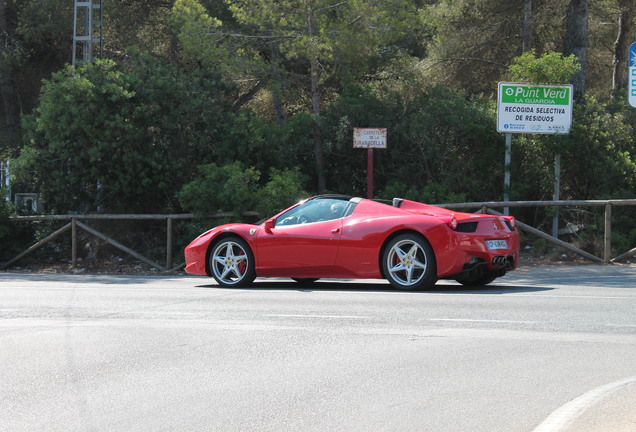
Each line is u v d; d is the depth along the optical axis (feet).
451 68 99.86
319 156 71.31
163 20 98.27
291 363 22.02
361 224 39.06
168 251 61.93
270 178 69.87
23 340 25.80
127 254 68.64
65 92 65.16
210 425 16.51
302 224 40.70
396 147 70.44
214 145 69.00
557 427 15.28
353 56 71.41
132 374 21.08
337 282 45.70
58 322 29.48
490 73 102.32
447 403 17.79
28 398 18.86
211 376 20.74
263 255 41.11
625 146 67.77
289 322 28.53
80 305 34.40
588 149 65.46
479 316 29.32
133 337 26.17
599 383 19.35
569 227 66.95
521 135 68.33
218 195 61.62
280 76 74.79
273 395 18.78
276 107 82.84
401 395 18.56
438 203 64.90
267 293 38.14
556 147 63.57
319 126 70.79
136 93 66.69
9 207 68.08
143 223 69.10
